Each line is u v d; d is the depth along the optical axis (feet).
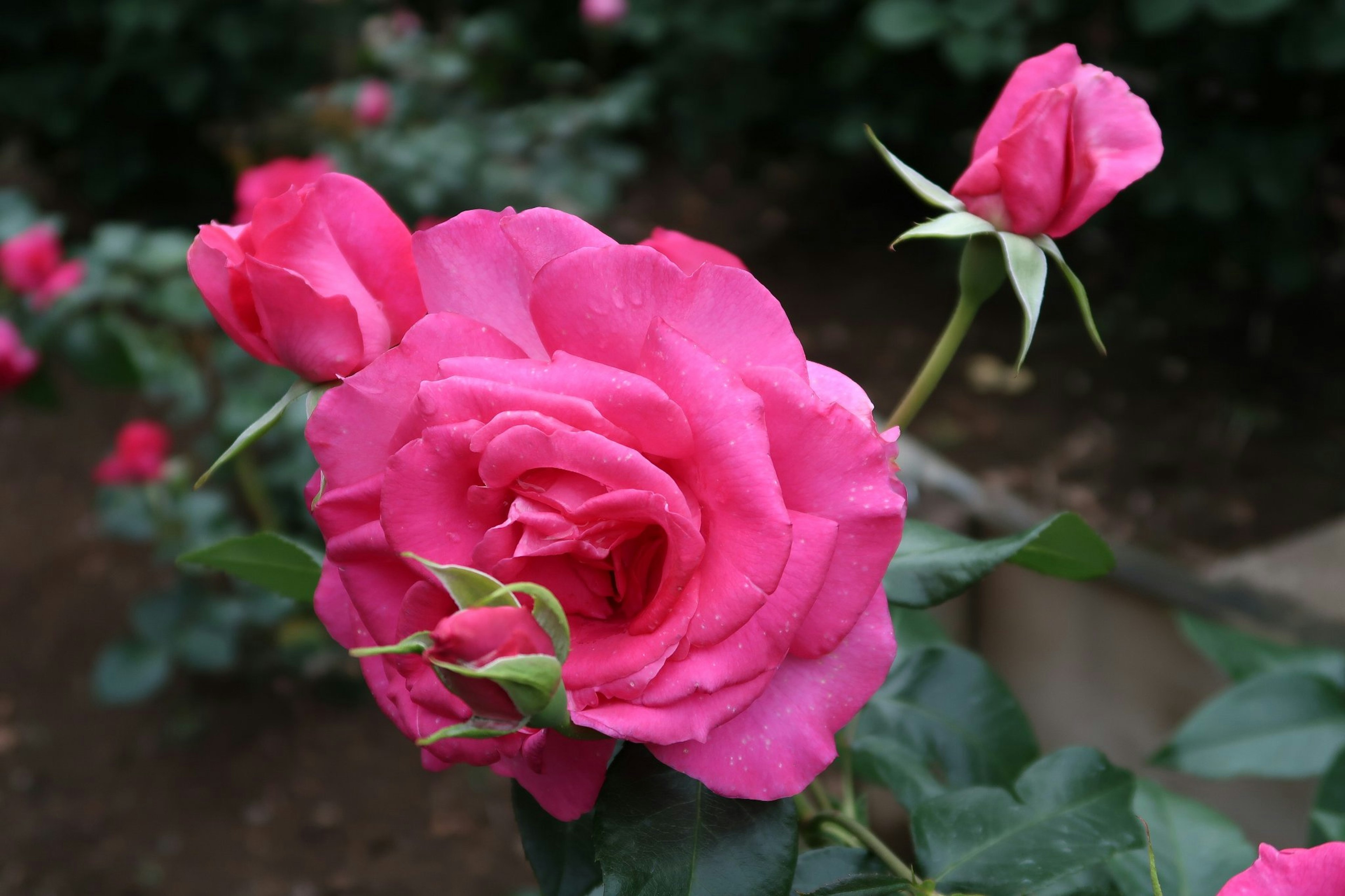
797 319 8.23
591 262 1.74
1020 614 4.98
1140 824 1.97
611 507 1.70
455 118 7.89
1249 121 6.89
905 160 8.75
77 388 8.71
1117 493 6.44
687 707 1.71
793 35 8.75
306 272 1.84
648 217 9.55
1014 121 1.97
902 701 2.27
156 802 5.92
